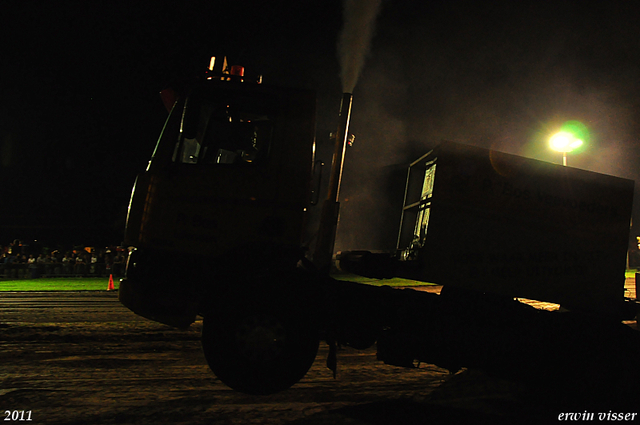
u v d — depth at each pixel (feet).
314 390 14.89
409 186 17.12
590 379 14.21
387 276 12.84
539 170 13.65
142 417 12.16
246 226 13.57
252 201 13.67
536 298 13.19
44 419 11.86
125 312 30.96
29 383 14.82
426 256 12.59
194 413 12.57
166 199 13.65
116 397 13.66
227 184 13.74
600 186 14.15
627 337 14.40
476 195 13.02
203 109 14.25
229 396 14.01
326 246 14.66
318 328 13.21
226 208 13.62
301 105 14.39
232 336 12.75
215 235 13.51
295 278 13.28
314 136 14.25
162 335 22.82
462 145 13.12
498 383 16.03
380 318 13.65
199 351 19.65
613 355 14.23
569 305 13.50
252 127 14.34
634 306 14.37
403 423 12.39
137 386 14.75
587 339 14.14
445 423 12.55
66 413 12.30
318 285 13.42
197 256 13.52
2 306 34.09
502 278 12.98
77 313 30.27
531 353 13.83
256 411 12.85
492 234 13.03
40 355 18.51
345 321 13.56
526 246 13.24
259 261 13.42
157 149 14.05
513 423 12.76
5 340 21.29
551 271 13.37
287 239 13.56
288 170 13.92
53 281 61.62
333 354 13.47
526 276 13.15
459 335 13.52
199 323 26.43
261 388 12.67
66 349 19.60
